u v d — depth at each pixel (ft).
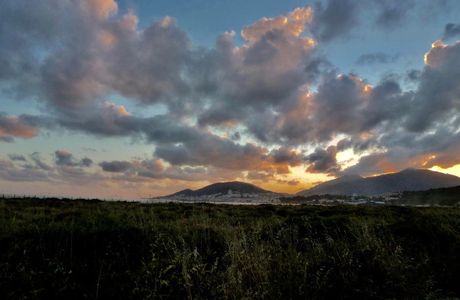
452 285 20.67
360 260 22.59
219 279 18.95
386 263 21.38
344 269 21.03
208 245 25.68
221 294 17.62
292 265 20.81
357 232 28.22
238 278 17.95
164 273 18.72
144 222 30.40
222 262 22.21
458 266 22.59
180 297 17.60
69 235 23.59
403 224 33.14
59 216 37.09
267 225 33.04
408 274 20.56
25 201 62.54
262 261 20.47
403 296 18.74
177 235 26.14
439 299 18.84
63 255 21.29
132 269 20.58
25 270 18.02
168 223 32.09
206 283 18.37
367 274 20.83
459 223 34.55
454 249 26.02
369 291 18.48
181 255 20.56
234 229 29.45
